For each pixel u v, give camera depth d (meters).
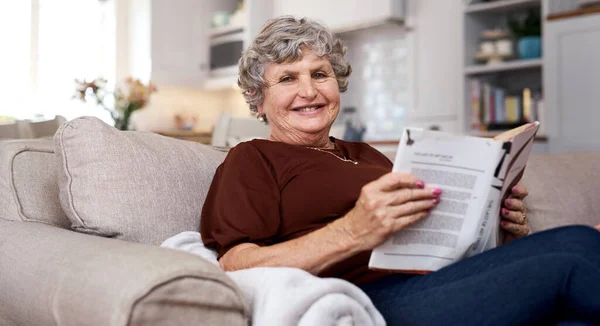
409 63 5.00
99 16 5.82
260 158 1.38
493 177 1.10
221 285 0.93
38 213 1.46
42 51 5.54
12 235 1.30
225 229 1.26
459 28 4.68
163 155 1.49
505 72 4.57
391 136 5.26
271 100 1.55
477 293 1.04
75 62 5.71
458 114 4.55
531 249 1.05
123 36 5.80
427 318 1.08
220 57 5.80
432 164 1.07
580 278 0.98
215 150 1.68
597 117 3.72
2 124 2.50
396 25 4.98
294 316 0.93
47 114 5.58
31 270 1.12
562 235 1.05
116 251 1.03
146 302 0.87
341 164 1.39
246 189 1.30
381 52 5.33
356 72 5.54
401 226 1.07
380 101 5.35
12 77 5.43
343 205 1.33
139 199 1.38
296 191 1.34
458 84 4.68
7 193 1.46
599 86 3.71
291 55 1.50
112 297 0.88
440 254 1.14
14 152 1.49
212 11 5.95
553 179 1.87
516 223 1.37
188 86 5.79
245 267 1.19
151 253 0.99
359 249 1.11
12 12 5.42
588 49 3.74
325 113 1.55
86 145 1.38
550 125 3.94
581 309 0.99
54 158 1.55
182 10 5.74
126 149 1.43
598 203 1.89
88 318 0.92
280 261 1.15
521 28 4.27
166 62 5.64
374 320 1.00
